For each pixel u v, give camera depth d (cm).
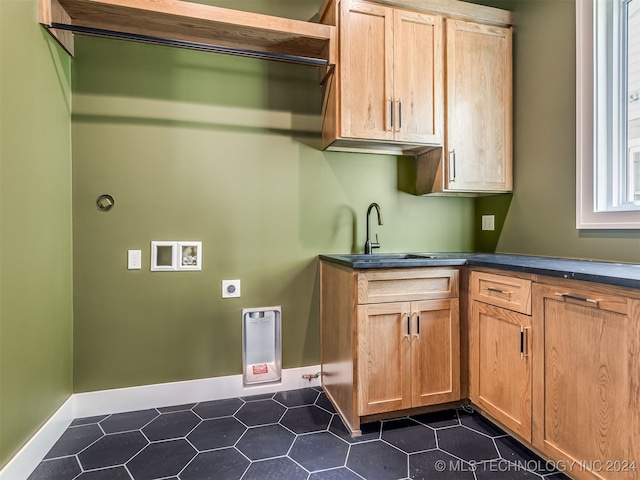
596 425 128
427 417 195
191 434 177
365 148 234
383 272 183
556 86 210
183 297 211
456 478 145
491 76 230
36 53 156
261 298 225
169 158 207
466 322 198
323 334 231
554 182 212
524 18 229
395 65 208
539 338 151
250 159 221
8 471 134
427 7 213
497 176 234
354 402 178
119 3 167
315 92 233
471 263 193
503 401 171
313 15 232
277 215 227
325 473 148
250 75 221
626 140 188
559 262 179
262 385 226
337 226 239
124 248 201
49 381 167
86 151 195
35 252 155
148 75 203
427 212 260
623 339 119
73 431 180
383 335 183
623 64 189
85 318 196
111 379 200
